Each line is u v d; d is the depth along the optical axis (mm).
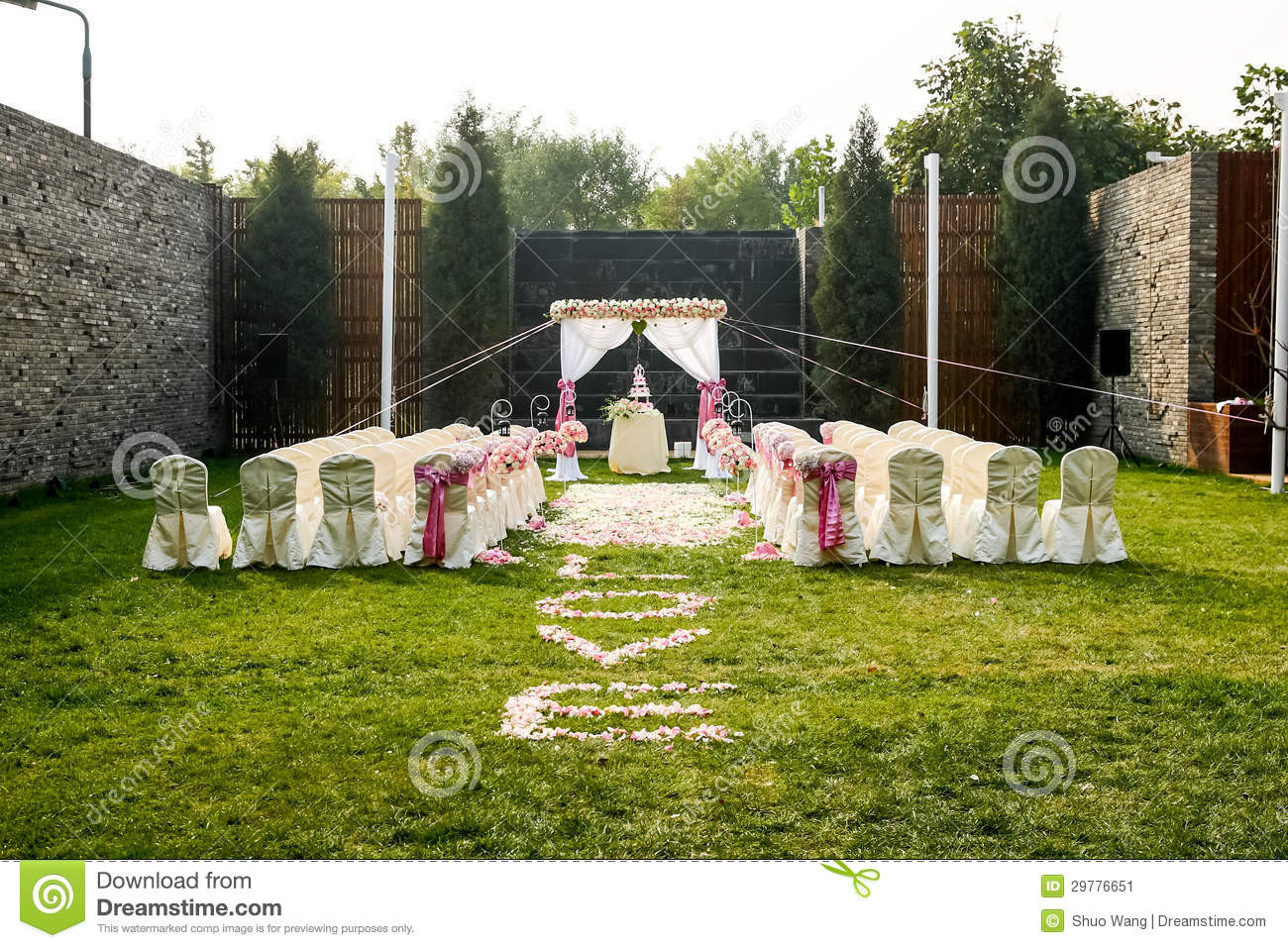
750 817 3723
